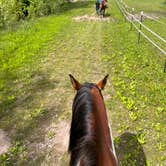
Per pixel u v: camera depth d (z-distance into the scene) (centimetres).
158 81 1205
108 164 320
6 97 1056
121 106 966
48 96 1057
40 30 2108
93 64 1382
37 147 775
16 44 1689
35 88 1127
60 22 2481
